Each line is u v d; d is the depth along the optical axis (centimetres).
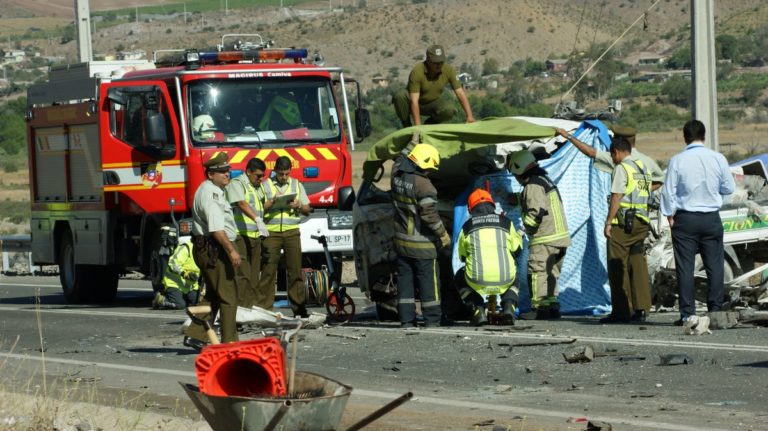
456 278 2041
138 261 2825
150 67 2981
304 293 2241
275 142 2662
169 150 2645
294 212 2222
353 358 1741
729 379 1438
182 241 2622
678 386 1412
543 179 2061
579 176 2200
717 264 1883
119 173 2720
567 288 2186
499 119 2155
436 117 2427
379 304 2202
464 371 1590
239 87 2670
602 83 17038
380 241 2183
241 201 2120
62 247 3136
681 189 1862
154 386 1570
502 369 1588
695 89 2627
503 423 1225
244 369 1027
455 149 2084
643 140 14600
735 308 2067
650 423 1208
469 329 1966
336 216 2672
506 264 1969
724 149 11406
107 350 1984
